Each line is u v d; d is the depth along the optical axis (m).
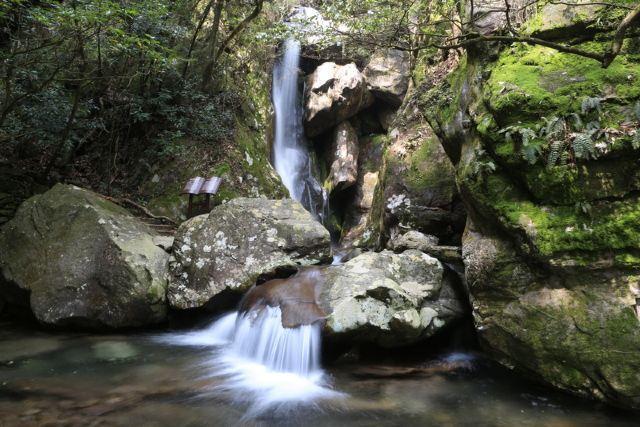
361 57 12.13
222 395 3.81
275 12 11.81
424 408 3.60
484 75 4.64
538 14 4.29
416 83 9.02
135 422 3.27
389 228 7.26
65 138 7.29
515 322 3.93
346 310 4.34
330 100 11.75
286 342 4.43
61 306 5.36
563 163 3.49
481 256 4.19
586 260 3.52
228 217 5.94
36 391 3.77
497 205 3.97
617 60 3.71
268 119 11.02
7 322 5.81
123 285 5.38
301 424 3.32
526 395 3.82
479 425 3.30
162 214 8.32
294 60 12.45
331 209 11.94
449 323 4.93
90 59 7.70
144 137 9.20
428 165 7.00
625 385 3.32
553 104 3.63
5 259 5.84
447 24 6.69
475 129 4.44
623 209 3.43
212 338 5.39
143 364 4.49
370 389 3.97
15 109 7.22
